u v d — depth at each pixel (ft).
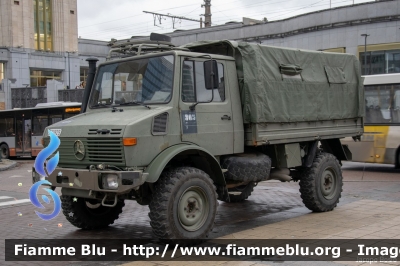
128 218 30.66
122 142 20.79
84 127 22.43
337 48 127.54
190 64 23.89
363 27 122.93
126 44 26.58
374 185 42.60
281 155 28.55
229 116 25.35
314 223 26.78
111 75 25.98
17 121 94.84
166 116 22.34
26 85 153.28
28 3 166.71
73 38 179.73
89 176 21.35
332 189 30.96
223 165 25.49
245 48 26.14
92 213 26.94
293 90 28.35
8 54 161.68
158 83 23.66
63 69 175.42
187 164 24.50
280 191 40.42
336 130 31.99
